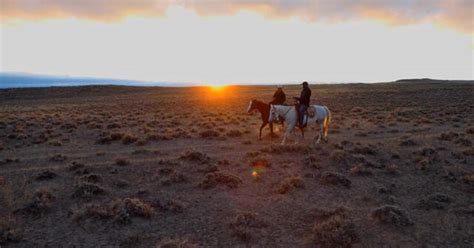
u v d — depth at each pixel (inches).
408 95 2305.6
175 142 742.5
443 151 607.5
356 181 457.1
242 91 3248.0
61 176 476.7
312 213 356.5
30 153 637.9
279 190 416.5
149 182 454.6
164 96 2765.7
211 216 353.4
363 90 2856.8
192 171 496.4
